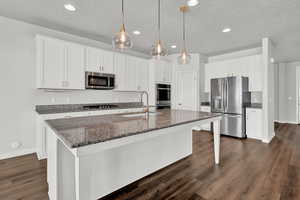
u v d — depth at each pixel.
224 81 4.38
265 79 3.71
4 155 2.77
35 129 3.07
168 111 2.89
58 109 3.22
